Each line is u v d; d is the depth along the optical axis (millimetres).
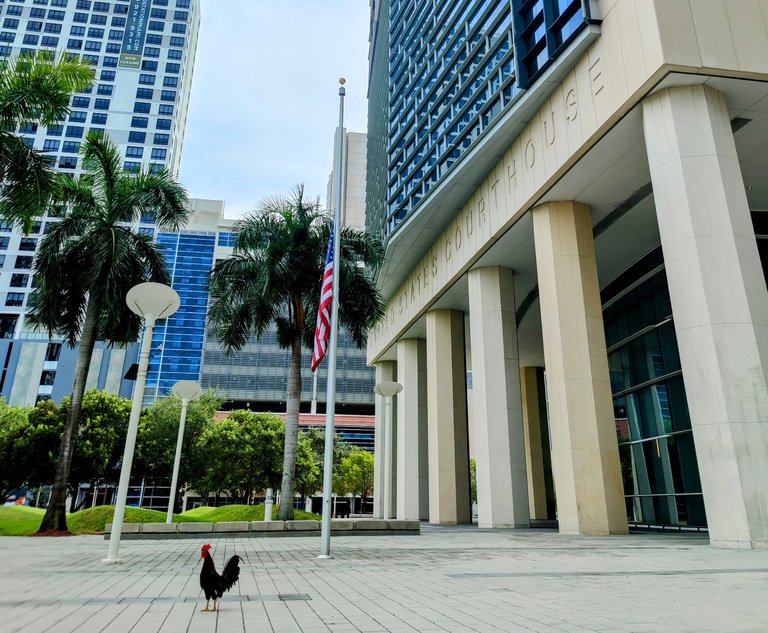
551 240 20500
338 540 15758
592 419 18344
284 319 22938
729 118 15922
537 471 41781
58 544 14609
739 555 10469
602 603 5645
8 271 77125
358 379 87125
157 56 94188
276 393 84125
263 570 8711
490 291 26703
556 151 19172
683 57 14250
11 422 39281
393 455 43188
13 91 18047
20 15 92250
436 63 33969
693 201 13859
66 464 19922
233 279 21859
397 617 5051
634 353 26359
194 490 51375
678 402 22469
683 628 4449
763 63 14578
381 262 22688
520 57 20781
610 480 17891
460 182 25938
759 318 12969
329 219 22281
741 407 12367
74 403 20391
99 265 20156
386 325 42719
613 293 28141
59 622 4848
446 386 31672
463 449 30891
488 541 15039
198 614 5223
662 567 8680
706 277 13266
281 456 48156
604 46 16734
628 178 19406
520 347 41938
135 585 7164
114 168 22188
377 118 51000
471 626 4645
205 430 46656
